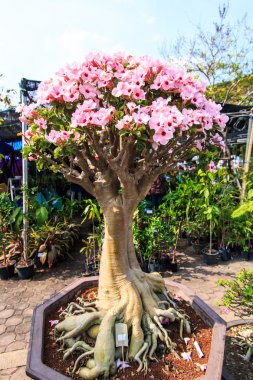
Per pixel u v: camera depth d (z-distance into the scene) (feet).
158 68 5.86
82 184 7.00
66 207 18.65
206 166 10.02
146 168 6.40
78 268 15.06
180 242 18.94
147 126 5.21
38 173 22.09
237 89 35.01
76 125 5.18
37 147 6.65
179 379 5.72
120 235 7.09
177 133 5.56
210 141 7.04
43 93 5.88
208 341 6.73
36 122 6.24
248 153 17.90
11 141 23.31
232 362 7.60
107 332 6.31
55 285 13.14
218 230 17.01
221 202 15.94
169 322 7.33
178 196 16.56
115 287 7.25
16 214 14.05
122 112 5.49
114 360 6.07
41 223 14.44
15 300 11.80
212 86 34.32
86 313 6.92
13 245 15.74
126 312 6.79
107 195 6.98
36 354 5.92
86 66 6.08
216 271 14.71
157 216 15.78
